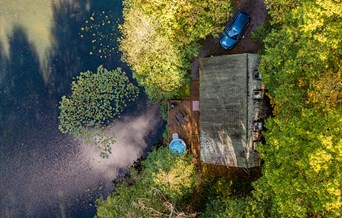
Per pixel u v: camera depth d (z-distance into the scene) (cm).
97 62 2672
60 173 2773
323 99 1611
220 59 2098
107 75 2564
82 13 2664
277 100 1786
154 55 2062
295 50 1728
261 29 2222
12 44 2750
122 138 2675
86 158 2731
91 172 2733
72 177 2761
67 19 2686
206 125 2203
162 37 2022
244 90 2016
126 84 2642
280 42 1759
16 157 2820
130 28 2070
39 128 2778
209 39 2414
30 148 2800
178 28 2047
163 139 2603
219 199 2155
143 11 2028
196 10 1989
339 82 1579
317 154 1441
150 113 2623
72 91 2716
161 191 2058
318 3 1506
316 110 1641
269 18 2281
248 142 2047
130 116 2652
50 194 2791
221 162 2177
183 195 2123
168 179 1978
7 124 2812
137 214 1986
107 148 2695
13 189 2834
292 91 1706
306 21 1570
